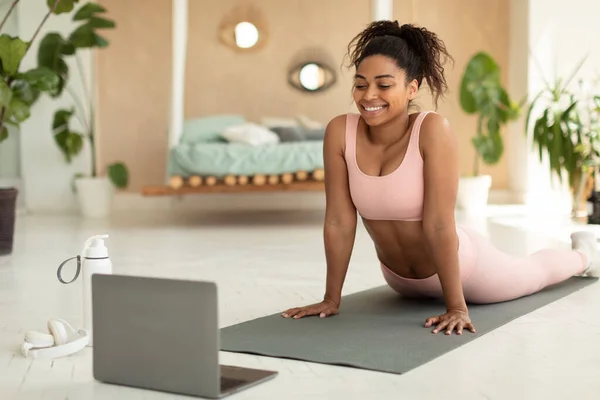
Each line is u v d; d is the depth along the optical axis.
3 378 2.08
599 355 2.23
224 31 8.34
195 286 1.87
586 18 7.64
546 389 1.91
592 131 6.73
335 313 2.80
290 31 8.30
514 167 8.15
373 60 2.54
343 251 2.79
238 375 2.03
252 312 2.91
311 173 6.34
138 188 8.45
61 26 7.88
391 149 2.63
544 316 2.77
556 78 7.70
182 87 6.84
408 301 3.04
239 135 6.99
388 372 2.06
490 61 7.43
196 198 8.31
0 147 8.00
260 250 4.84
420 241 2.71
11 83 4.74
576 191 6.83
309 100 8.31
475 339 2.43
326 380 2.01
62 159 8.05
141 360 1.97
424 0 8.34
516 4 7.98
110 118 8.43
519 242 5.06
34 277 3.84
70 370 2.15
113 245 5.17
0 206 4.70
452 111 8.38
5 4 7.84
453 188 2.58
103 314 2.01
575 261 3.35
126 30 8.38
